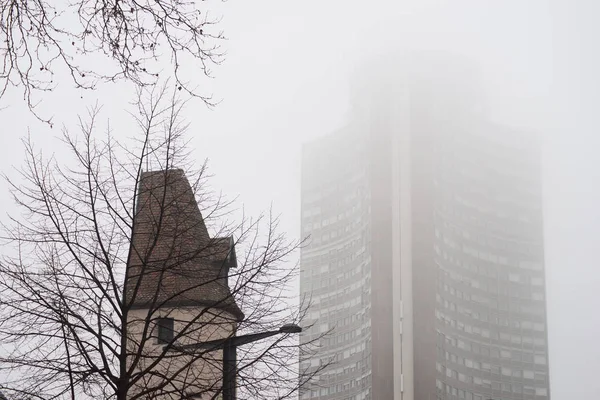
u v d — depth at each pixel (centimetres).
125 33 1076
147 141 2209
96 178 2175
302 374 2169
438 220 18375
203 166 2284
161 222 2167
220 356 3162
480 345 18862
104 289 2061
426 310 17200
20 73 1048
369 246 17712
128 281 2203
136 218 2270
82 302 2052
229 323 2152
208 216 2259
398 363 16712
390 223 17700
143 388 2080
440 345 17462
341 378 17675
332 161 19788
